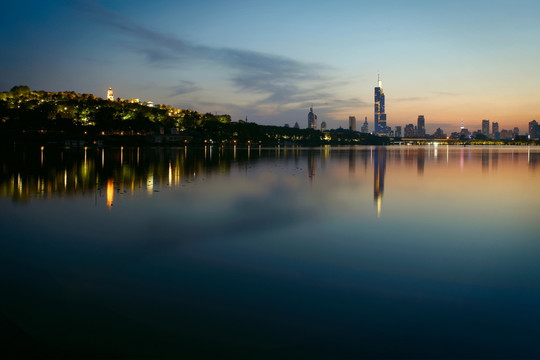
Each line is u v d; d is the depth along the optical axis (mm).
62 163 69312
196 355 9008
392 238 19156
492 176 55312
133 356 8914
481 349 9453
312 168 68812
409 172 61750
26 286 12648
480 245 18031
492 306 11570
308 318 10750
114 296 11945
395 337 9898
